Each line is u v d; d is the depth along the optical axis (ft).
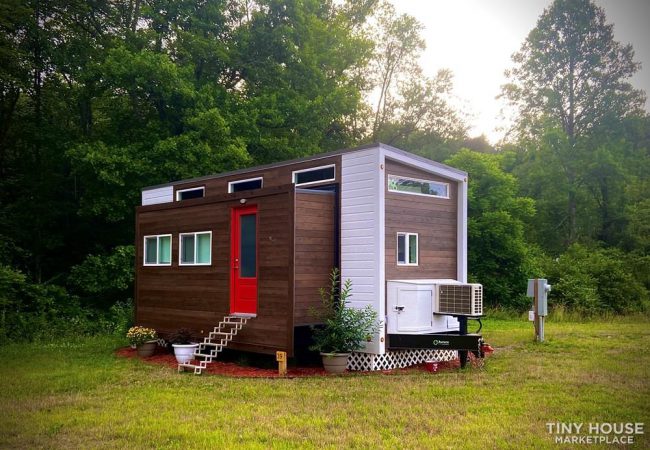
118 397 29.73
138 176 69.10
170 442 21.84
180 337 41.01
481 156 90.99
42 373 37.42
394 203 39.34
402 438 21.91
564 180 110.52
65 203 76.89
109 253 78.18
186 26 79.25
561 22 111.45
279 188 37.24
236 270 40.52
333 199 39.29
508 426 23.31
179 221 45.62
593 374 33.91
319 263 37.86
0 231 71.92
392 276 38.63
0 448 21.40
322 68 97.09
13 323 58.44
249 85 84.17
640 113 108.99
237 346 39.17
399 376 34.73
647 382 31.58
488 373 35.24
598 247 107.24
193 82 75.05
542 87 115.24
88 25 78.64
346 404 27.27
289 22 84.33
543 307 49.14
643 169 110.73
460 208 44.14
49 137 73.31
